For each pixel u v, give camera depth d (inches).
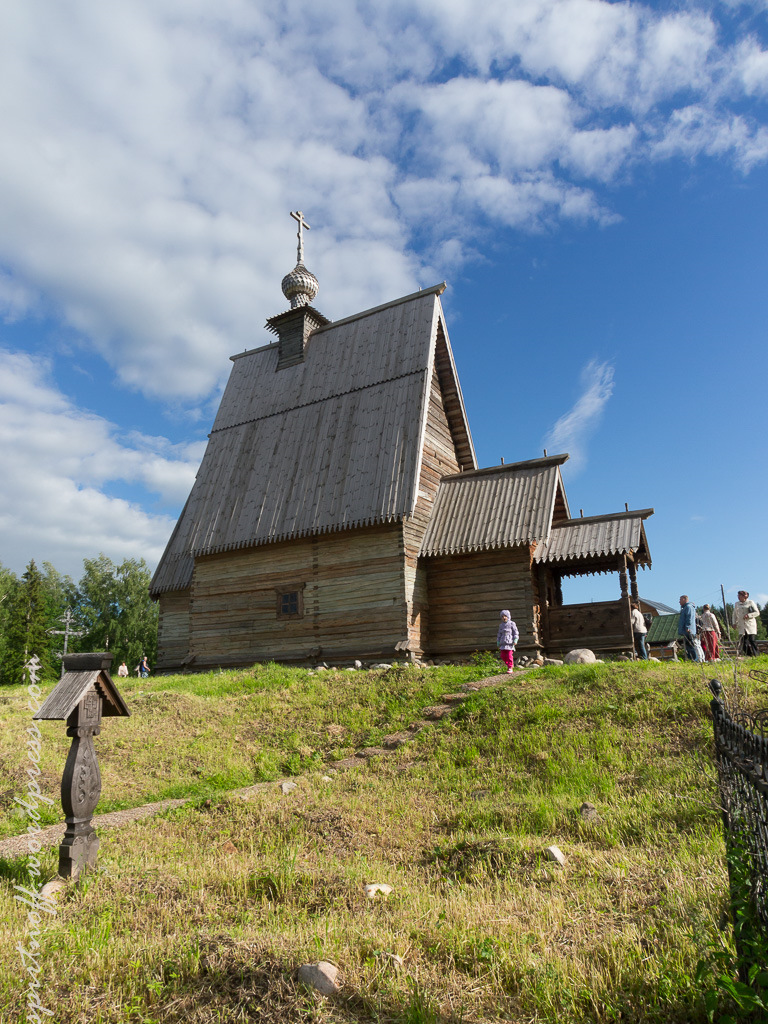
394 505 804.6
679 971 158.2
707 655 788.0
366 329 1007.0
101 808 394.6
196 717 582.2
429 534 858.8
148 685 745.0
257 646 893.2
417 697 573.0
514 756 418.3
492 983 165.0
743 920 147.0
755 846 151.9
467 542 820.6
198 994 163.8
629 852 258.4
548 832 295.9
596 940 181.6
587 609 788.6
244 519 930.7
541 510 816.3
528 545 798.5
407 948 182.2
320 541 873.5
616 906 207.5
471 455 1007.6
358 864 263.0
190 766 472.7
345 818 323.0
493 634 803.4
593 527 827.4
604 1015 149.3
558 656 791.1
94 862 272.5
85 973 177.2
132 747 509.0
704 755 366.6
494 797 356.5
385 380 923.4
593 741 415.2
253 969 171.3
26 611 2298.2
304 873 247.6
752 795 152.6
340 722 550.9
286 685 660.1
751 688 431.2
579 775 369.4
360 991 160.9
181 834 331.0
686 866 229.9
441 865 264.8
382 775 423.2
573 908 207.0
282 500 909.8
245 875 252.1
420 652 807.7
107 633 2477.9
